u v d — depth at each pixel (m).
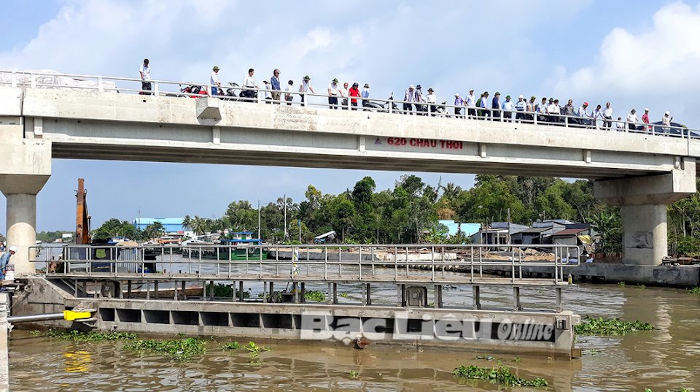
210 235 125.81
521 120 32.44
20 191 24.17
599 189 44.81
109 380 16.20
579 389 15.10
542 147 33.38
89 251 24.06
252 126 26.14
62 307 23.02
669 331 23.14
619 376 16.31
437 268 54.81
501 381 15.87
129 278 22.69
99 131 24.47
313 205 108.50
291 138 27.64
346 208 92.50
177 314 22.03
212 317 21.88
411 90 30.88
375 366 17.72
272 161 31.09
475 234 73.50
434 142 30.55
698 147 38.59
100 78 24.17
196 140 25.89
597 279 46.19
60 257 26.28
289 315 20.91
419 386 15.59
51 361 18.30
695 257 45.41
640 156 37.31
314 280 21.02
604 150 35.09
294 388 15.47
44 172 23.55
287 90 27.19
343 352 19.48
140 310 22.36
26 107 23.00
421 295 20.52
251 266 53.06
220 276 22.11
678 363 17.77
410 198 91.25
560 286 18.78
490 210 86.25
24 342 21.06
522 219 87.38
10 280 22.22
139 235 153.12
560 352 18.05
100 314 22.66
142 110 24.45
